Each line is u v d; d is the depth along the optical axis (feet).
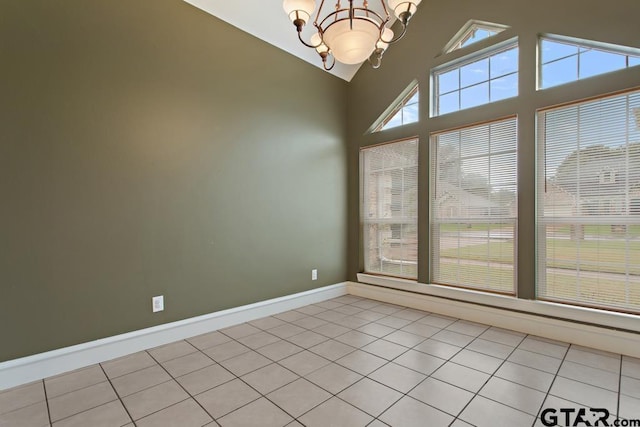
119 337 7.79
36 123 6.69
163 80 8.49
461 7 10.30
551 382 6.44
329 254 13.07
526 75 8.99
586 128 8.18
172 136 8.66
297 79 11.80
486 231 9.89
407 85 11.70
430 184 11.09
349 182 13.80
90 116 7.36
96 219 7.48
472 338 8.75
